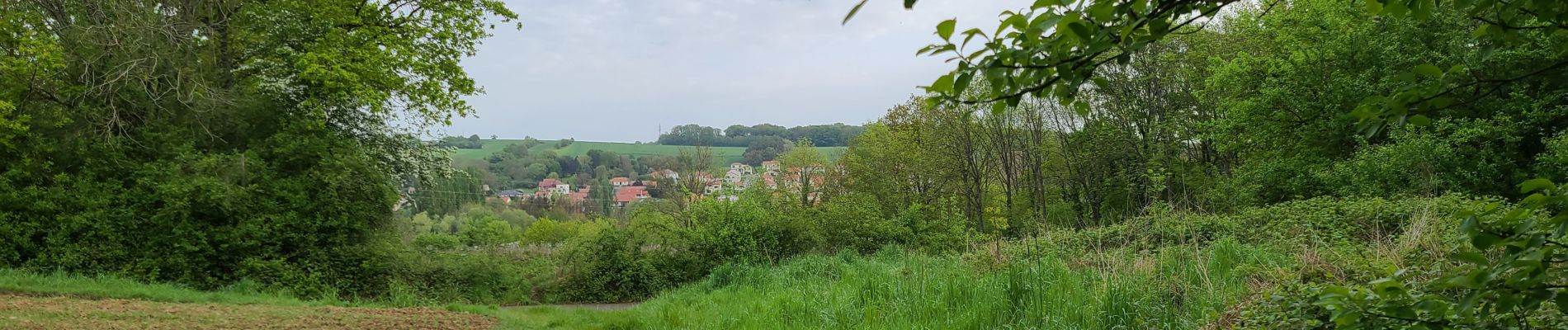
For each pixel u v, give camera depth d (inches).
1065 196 1481.3
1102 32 81.1
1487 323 94.6
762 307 402.9
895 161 1603.1
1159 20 83.3
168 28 685.9
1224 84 932.6
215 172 671.1
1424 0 88.7
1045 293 309.0
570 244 883.4
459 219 1845.5
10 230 594.6
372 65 768.9
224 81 738.2
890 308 344.5
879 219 885.2
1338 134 803.4
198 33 721.6
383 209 754.2
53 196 623.5
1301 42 859.4
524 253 976.9
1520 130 649.0
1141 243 445.7
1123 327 263.3
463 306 516.7
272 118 740.7
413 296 679.7
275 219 674.8
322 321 398.0
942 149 1487.5
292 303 504.7
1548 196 79.1
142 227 644.1
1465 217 88.0
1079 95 94.4
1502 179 660.1
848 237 852.0
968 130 1438.2
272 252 675.4
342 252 706.8
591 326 422.6
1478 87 92.6
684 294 654.5
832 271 594.2
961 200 1462.8
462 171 962.1
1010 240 557.9
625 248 865.5
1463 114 682.8
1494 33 90.7
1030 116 1386.6
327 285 676.7
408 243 824.9
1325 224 443.8
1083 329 269.0
